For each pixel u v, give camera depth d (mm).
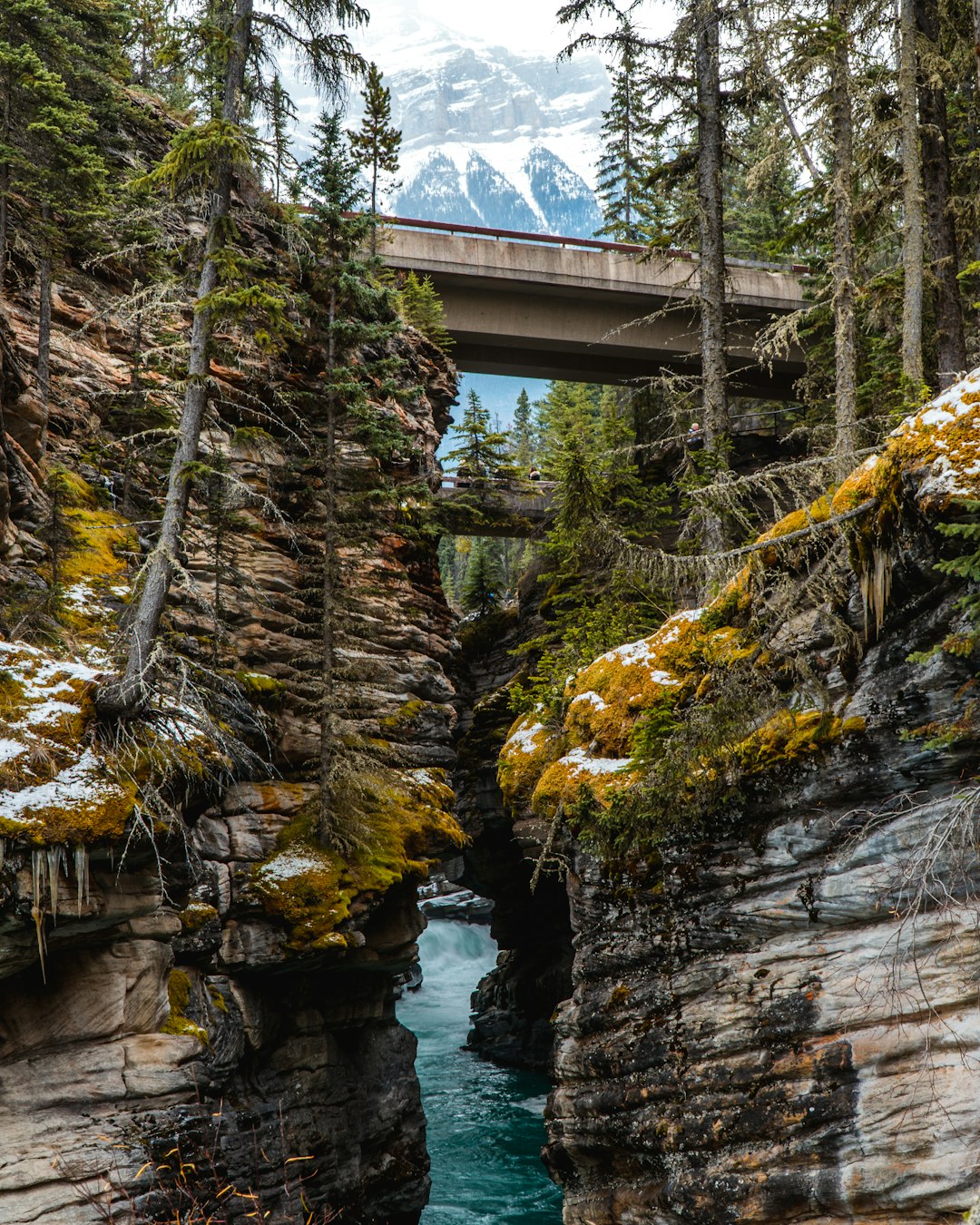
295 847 21141
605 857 15023
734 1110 12203
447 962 48250
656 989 13820
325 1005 21656
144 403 23406
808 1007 11828
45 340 21781
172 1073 15500
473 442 37219
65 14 24172
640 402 36656
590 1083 14477
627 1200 13789
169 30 16766
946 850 10727
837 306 20016
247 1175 18000
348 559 24188
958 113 23422
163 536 15852
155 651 14742
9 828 12578
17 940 13094
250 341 22812
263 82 17281
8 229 21234
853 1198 10875
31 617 17016
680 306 24500
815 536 12516
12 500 18812
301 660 22500
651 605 22516
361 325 23906
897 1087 10766
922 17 20922
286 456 24953
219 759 17188
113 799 13602
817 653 12977
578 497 16938
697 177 25297
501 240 34531
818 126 20125
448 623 28500
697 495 14438
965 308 23016
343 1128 21031
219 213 16719
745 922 12945
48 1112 14234
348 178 24188
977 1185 9883
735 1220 11812
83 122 20938
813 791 12477
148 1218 14383
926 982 10781
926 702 11359
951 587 10891
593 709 16562
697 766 13531
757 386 37812
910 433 11164
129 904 14297
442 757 26078
